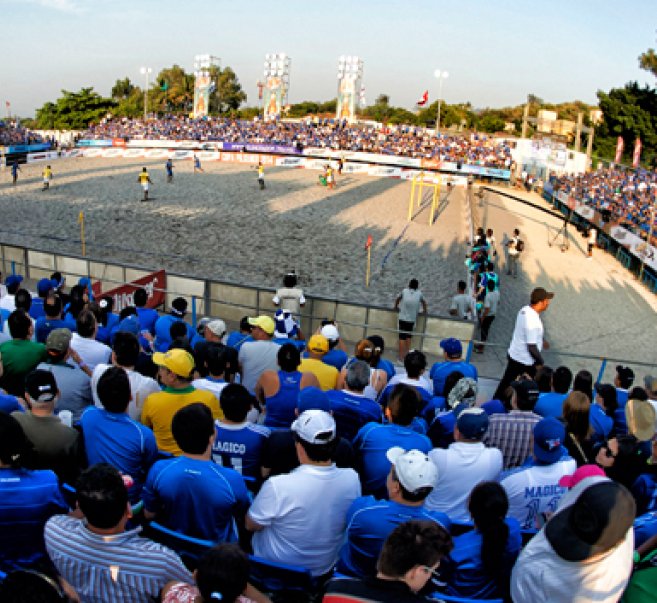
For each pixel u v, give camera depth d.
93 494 2.73
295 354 5.48
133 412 5.29
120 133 56.34
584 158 45.78
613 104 60.22
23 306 8.33
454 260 22.98
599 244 28.98
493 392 10.58
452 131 73.88
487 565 3.17
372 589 2.48
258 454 4.31
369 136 54.53
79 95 81.06
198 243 22.80
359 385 5.34
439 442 5.49
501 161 47.22
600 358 10.01
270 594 3.38
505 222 32.53
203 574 2.24
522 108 104.50
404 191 40.16
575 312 18.66
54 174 38.94
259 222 27.05
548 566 2.71
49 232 23.14
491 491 3.14
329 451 3.56
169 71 108.00
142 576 2.86
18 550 3.30
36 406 3.95
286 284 11.47
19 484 3.22
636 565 3.14
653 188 33.81
